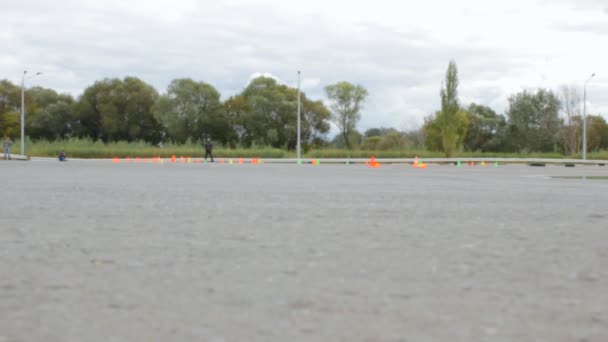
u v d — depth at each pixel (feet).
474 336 7.95
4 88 287.89
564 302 9.80
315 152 197.88
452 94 190.39
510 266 12.89
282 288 10.66
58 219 21.68
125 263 13.01
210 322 8.51
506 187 49.01
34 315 8.79
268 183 51.24
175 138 285.43
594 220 22.56
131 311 9.05
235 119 291.58
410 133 290.97
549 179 69.92
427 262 13.32
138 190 39.45
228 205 28.12
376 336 7.94
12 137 287.28
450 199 33.65
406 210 26.22
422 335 7.98
